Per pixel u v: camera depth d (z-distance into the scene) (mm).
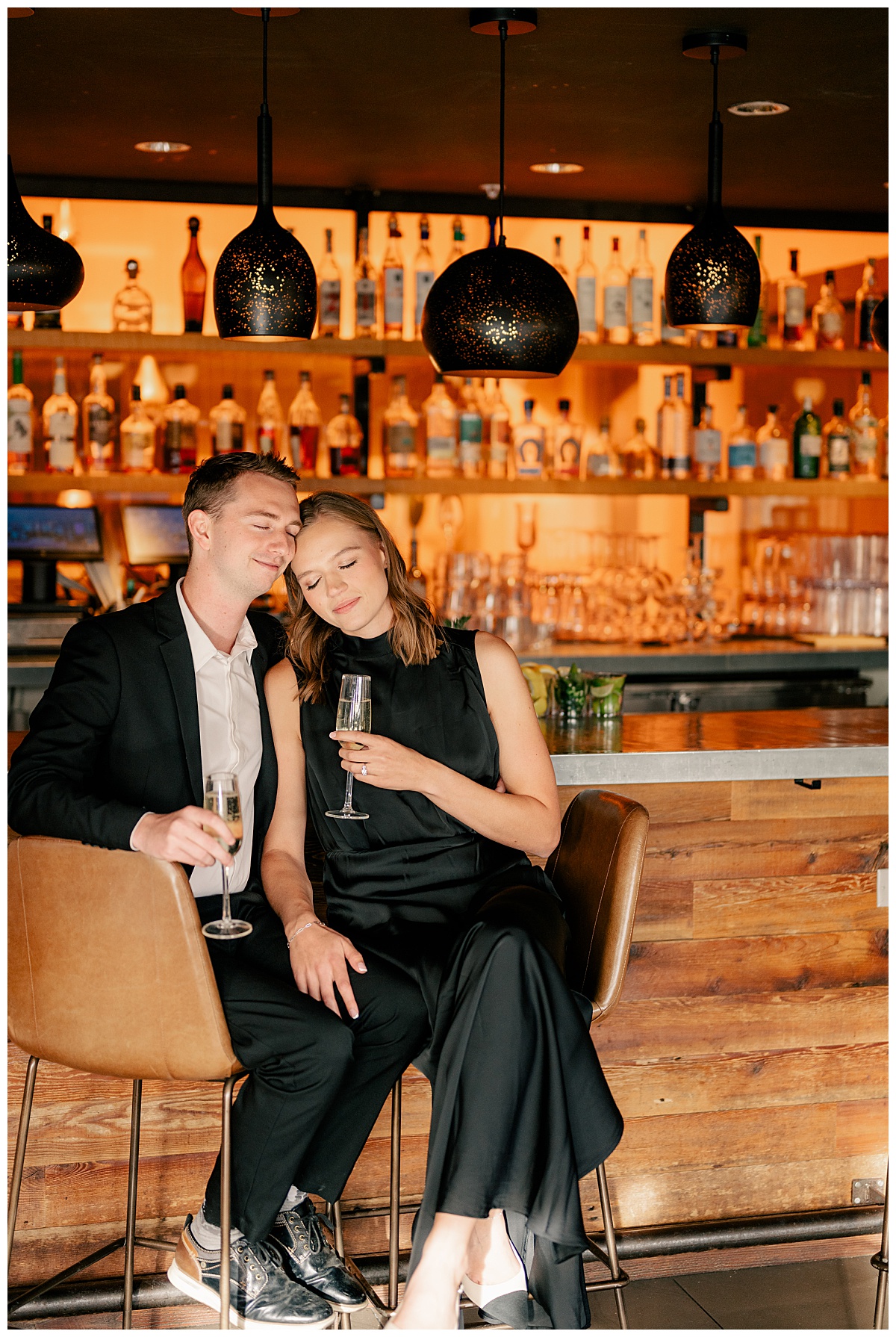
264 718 2146
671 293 2805
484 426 4430
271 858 2127
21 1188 2293
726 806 2627
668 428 4465
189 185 4172
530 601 4484
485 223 4617
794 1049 2686
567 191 4285
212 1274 1931
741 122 3553
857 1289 2541
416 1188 2471
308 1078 1838
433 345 2664
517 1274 2008
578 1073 1836
